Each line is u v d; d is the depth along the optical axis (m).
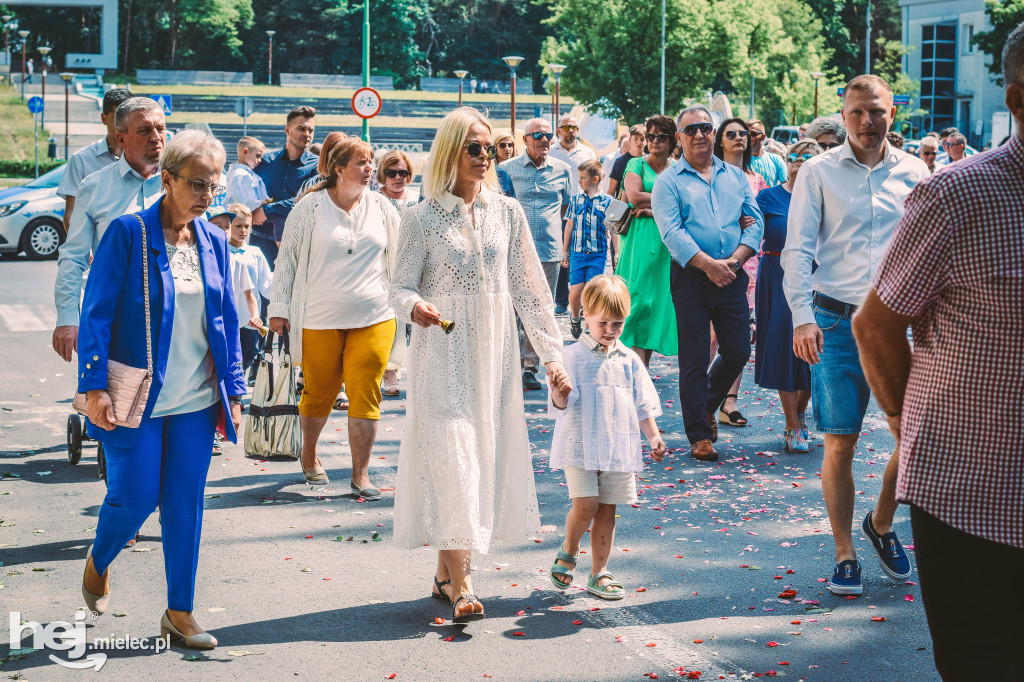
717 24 48.03
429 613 4.80
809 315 5.30
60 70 101.31
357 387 6.73
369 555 5.62
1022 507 2.82
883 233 5.40
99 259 4.27
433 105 75.25
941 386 2.89
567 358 5.02
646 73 48.34
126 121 5.82
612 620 4.71
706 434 7.83
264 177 10.02
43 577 5.24
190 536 4.39
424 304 4.59
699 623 4.67
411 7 102.44
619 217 9.05
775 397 10.27
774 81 57.84
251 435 7.11
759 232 7.89
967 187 2.81
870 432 8.84
